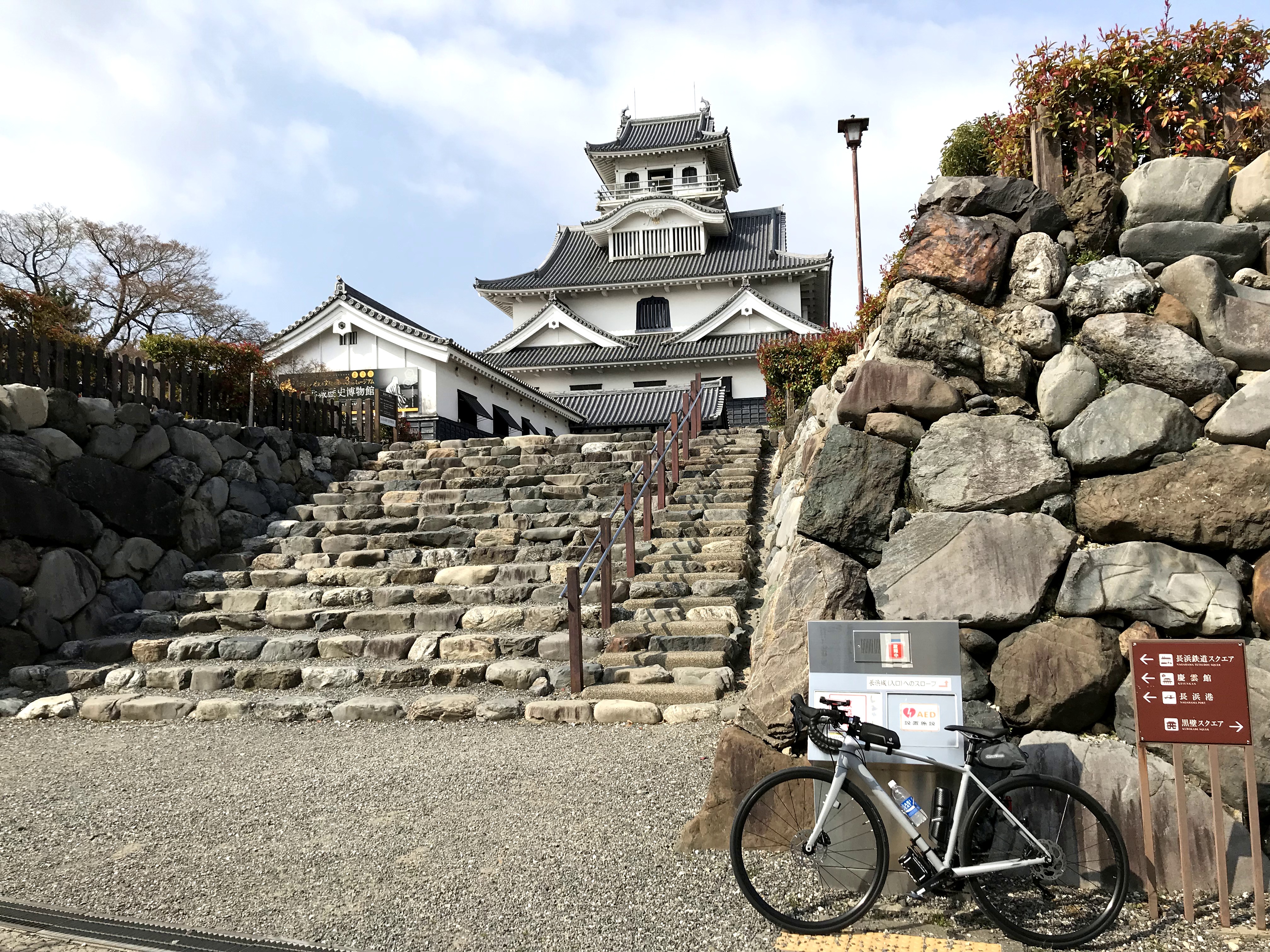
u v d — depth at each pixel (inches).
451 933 126.6
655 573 313.7
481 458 456.1
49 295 979.9
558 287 1466.5
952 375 179.9
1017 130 209.2
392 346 878.4
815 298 1594.5
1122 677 149.2
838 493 170.6
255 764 207.8
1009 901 130.1
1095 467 163.8
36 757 217.2
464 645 280.8
